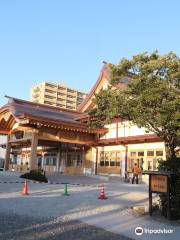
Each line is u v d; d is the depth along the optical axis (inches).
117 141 1368.1
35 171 1105.4
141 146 1306.6
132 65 577.9
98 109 605.0
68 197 684.1
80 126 1384.1
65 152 1692.9
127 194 790.5
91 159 1530.5
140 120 538.0
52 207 553.0
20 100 1534.2
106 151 1464.1
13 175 1187.3
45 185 931.3
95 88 1517.0
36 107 1545.3
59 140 1366.9
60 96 5167.3
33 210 517.3
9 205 559.2
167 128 534.9
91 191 815.1
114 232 398.9
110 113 568.4
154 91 509.7
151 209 516.4
